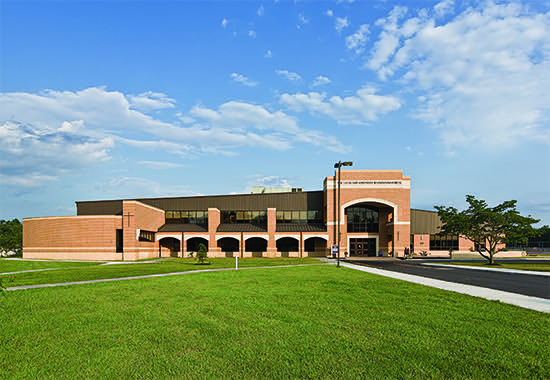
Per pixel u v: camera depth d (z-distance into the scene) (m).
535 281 20.11
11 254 73.31
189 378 5.92
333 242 53.09
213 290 14.96
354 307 11.20
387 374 6.03
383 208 56.00
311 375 6.00
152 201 61.53
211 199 60.25
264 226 56.66
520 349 7.23
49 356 6.99
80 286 17.05
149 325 9.15
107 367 6.42
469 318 9.78
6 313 10.77
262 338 7.96
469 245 59.28
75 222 48.50
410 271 26.95
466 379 5.84
